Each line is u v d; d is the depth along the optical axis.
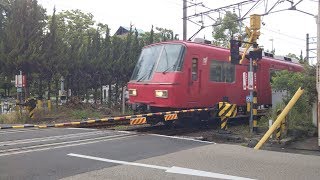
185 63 14.74
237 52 13.30
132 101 15.97
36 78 25.53
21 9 23.11
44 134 12.64
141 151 9.57
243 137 12.40
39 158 8.71
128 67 27.58
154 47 15.98
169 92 14.46
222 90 16.42
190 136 13.08
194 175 7.38
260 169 7.89
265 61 19.67
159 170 7.73
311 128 12.59
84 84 27.08
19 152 9.38
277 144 10.74
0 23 25.73
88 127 15.67
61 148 9.87
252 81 13.45
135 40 28.64
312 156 9.34
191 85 14.95
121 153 9.30
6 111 23.53
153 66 15.49
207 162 8.45
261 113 18.02
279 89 15.20
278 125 10.99
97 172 7.54
